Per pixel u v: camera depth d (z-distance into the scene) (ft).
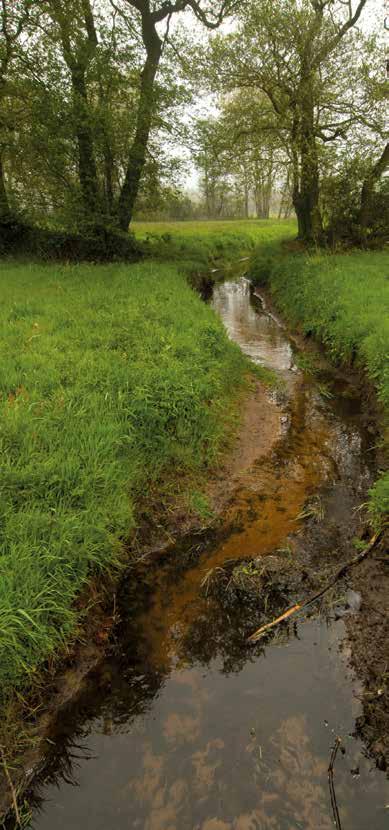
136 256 66.95
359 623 12.94
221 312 53.98
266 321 49.57
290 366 35.14
